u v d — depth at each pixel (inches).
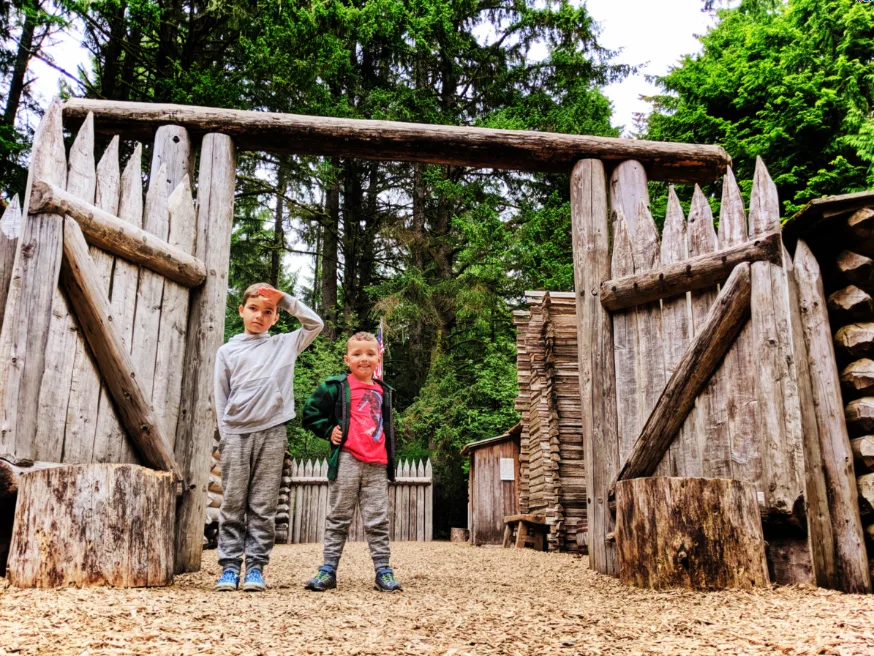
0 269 179.0
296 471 581.0
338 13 879.1
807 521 177.3
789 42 829.2
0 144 572.4
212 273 232.5
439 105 1048.2
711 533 167.2
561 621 129.8
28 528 144.1
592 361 241.4
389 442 183.8
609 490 230.2
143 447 193.3
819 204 187.3
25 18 582.6
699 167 270.1
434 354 927.0
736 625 125.3
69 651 97.1
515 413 810.2
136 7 645.9
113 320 181.0
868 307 192.5
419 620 128.3
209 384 223.5
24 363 159.0
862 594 172.7
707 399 205.0
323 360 856.9
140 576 150.2
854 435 189.8
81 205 175.3
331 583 175.5
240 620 123.0
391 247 1027.9
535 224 910.4
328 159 860.6
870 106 709.3
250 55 696.4
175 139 246.5
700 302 213.5
